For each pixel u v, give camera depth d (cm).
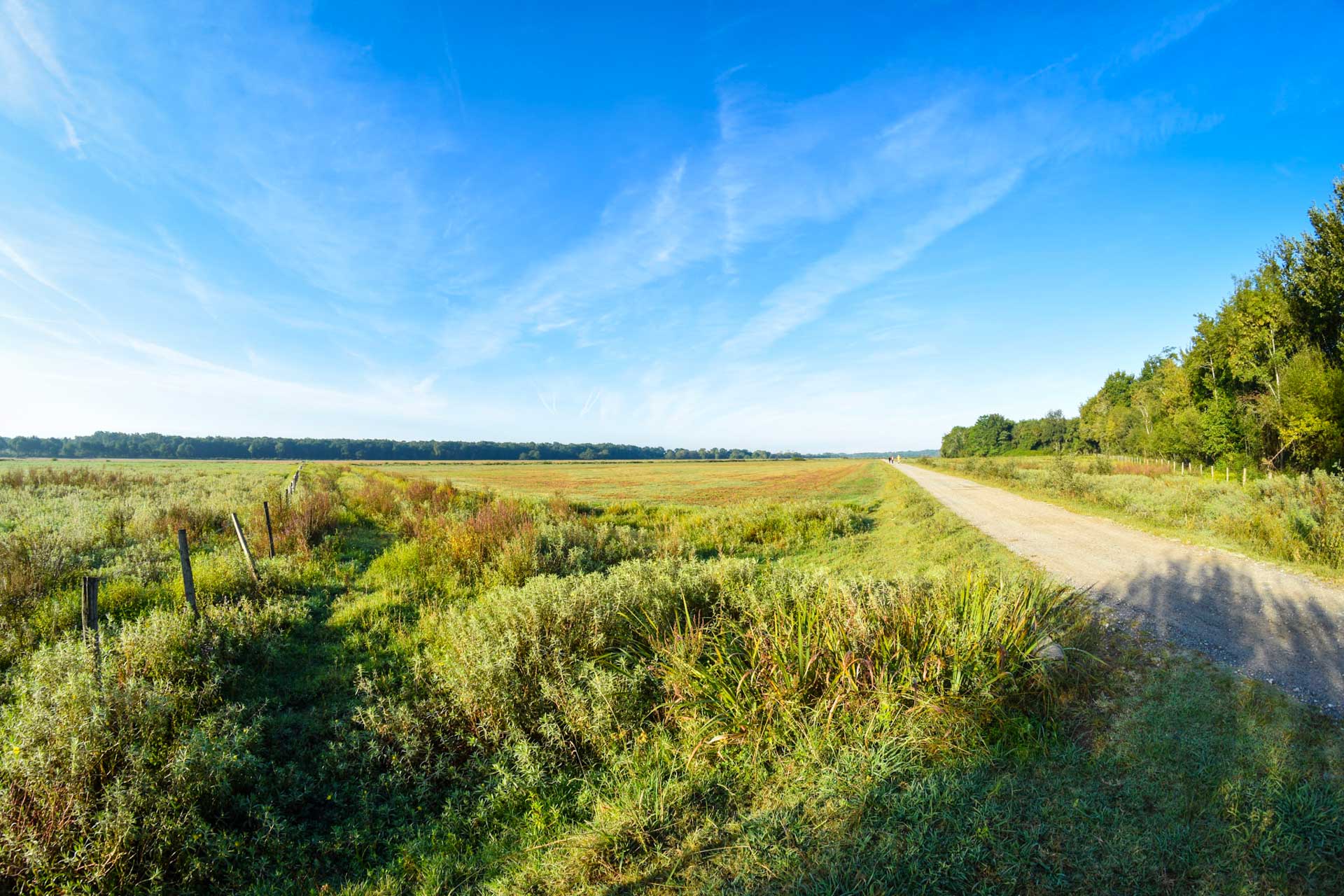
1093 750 410
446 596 920
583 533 1346
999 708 431
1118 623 691
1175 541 1261
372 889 344
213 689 527
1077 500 2195
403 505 2056
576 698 469
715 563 822
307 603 879
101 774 370
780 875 309
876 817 345
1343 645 604
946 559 1148
